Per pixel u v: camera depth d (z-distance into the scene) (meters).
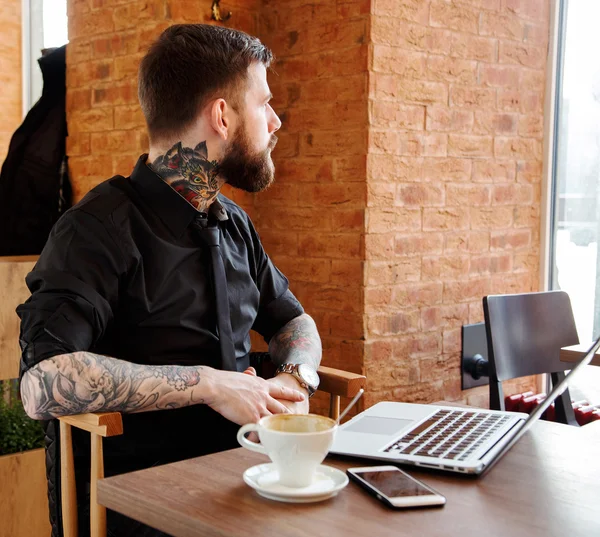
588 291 2.96
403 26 2.43
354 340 2.43
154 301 1.38
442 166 2.61
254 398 1.22
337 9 2.41
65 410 1.16
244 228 1.64
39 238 2.58
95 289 1.29
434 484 0.91
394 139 2.44
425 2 2.49
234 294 1.54
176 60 1.40
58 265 1.29
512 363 2.02
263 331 1.76
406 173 2.49
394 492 0.85
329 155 2.46
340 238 2.45
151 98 1.43
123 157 2.46
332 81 2.44
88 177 2.58
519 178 2.91
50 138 2.62
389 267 2.46
